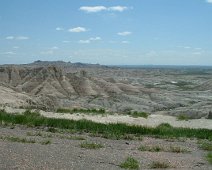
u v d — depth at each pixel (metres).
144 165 17.06
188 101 115.44
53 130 26.62
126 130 27.95
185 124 35.00
